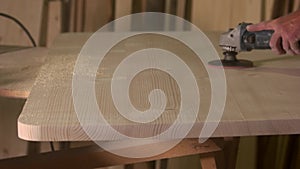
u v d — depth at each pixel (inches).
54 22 91.7
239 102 51.4
